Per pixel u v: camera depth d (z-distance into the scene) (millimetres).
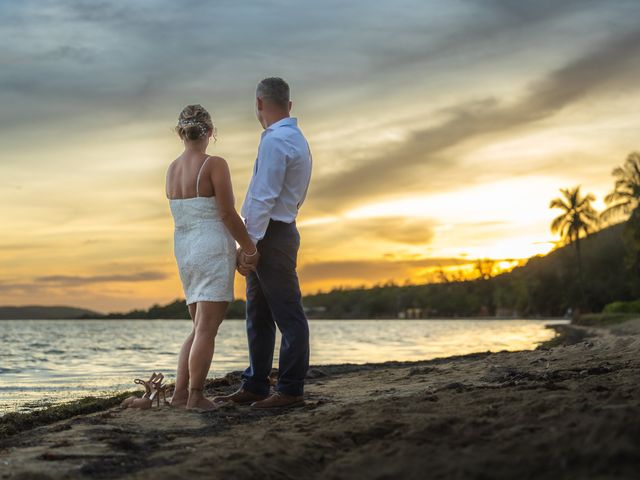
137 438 3471
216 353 16969
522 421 2895
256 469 2570
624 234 46812
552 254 99250
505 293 112438
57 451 3150
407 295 140875
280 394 4719
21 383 8875
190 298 4773
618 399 3193
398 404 3754
